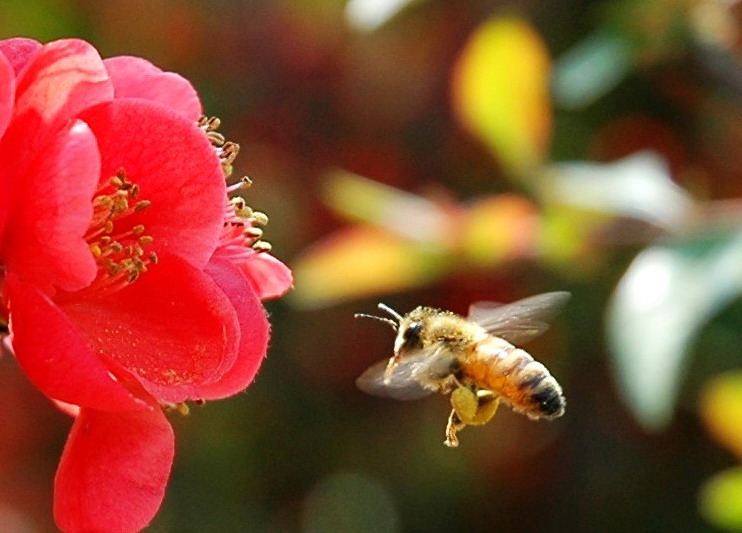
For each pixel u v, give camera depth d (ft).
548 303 0.91
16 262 0.80
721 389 1.00
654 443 1.11
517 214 0.99
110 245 0.82
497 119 0.98
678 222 0.97
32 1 1.11
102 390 0.79
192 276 0.82
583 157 1.09
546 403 0.89
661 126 1.09
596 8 1.09
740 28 1.01
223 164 0.84
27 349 0.79
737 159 1.07
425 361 0.89
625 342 0.92
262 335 0.83
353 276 0.99
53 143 0.80
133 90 0.83
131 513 0.81
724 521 0.99
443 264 0.99
